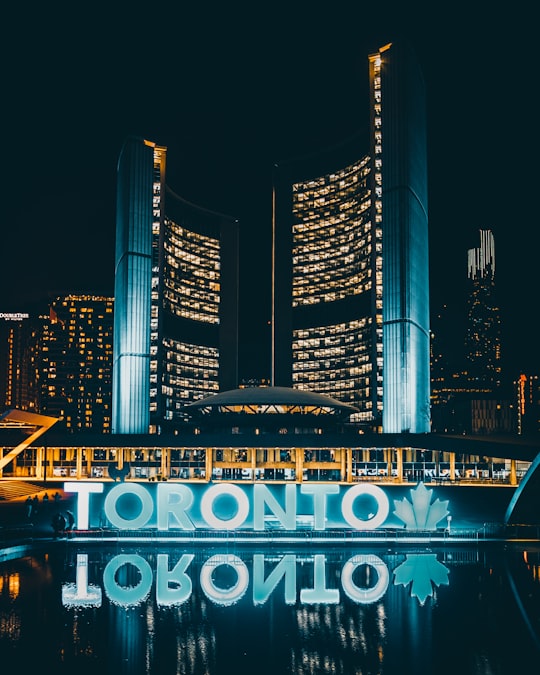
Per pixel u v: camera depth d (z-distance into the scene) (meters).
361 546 61.00
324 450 152.00
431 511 65.25
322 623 38.78
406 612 40.94
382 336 174.75
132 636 36.50
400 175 171.38
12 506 89.06
